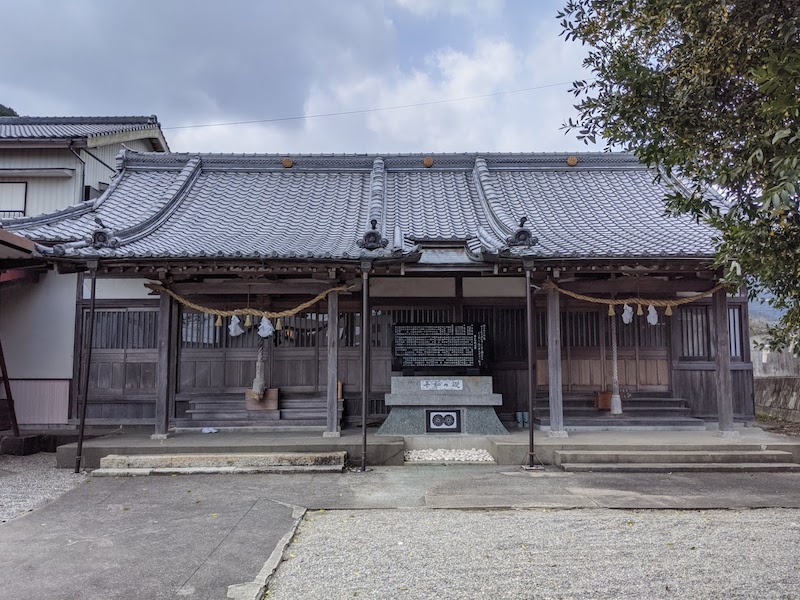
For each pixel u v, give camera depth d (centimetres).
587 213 1109
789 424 1204
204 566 465
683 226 1023
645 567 453
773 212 284
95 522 586
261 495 688
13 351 1091
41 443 1019
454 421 964
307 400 1041
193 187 1215
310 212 1127
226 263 847
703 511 617
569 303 1088
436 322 1042
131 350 1077
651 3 395
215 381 1058
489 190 1158
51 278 1102
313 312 1071
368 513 614
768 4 353
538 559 472
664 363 1077
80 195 1205
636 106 428
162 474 798
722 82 406
